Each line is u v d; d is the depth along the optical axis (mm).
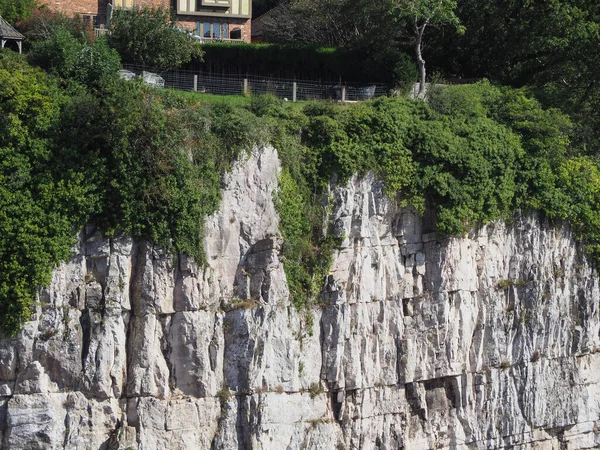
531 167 52438
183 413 42469
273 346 44375
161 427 42031
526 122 52906
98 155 41219
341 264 46625
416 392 48812
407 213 48656
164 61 52031
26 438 40250
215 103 45062
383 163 47781
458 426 49969
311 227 46312
